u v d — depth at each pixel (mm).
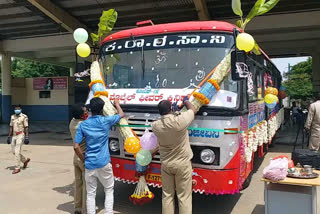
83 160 4230
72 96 24281
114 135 4703
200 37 4430
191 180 3992
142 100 4477
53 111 24266
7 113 22359
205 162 4059
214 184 4039
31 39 19469
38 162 8891
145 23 5133
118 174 4707
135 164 4512
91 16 15453
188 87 4336
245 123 4453
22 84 24656
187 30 4527
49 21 16484
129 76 4801
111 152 4762
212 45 4336
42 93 24531
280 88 11539
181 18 15273
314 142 6809
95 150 4125
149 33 4770
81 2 13883
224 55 4246
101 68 5133
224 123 3994
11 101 22672
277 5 13094
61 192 6012
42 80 24312
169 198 4016
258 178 6809
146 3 13633
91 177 4164
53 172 7660
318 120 6719
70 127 4836
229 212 4887
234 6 4391
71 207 5184
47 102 24391
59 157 9648
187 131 3955
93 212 4207
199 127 4090
